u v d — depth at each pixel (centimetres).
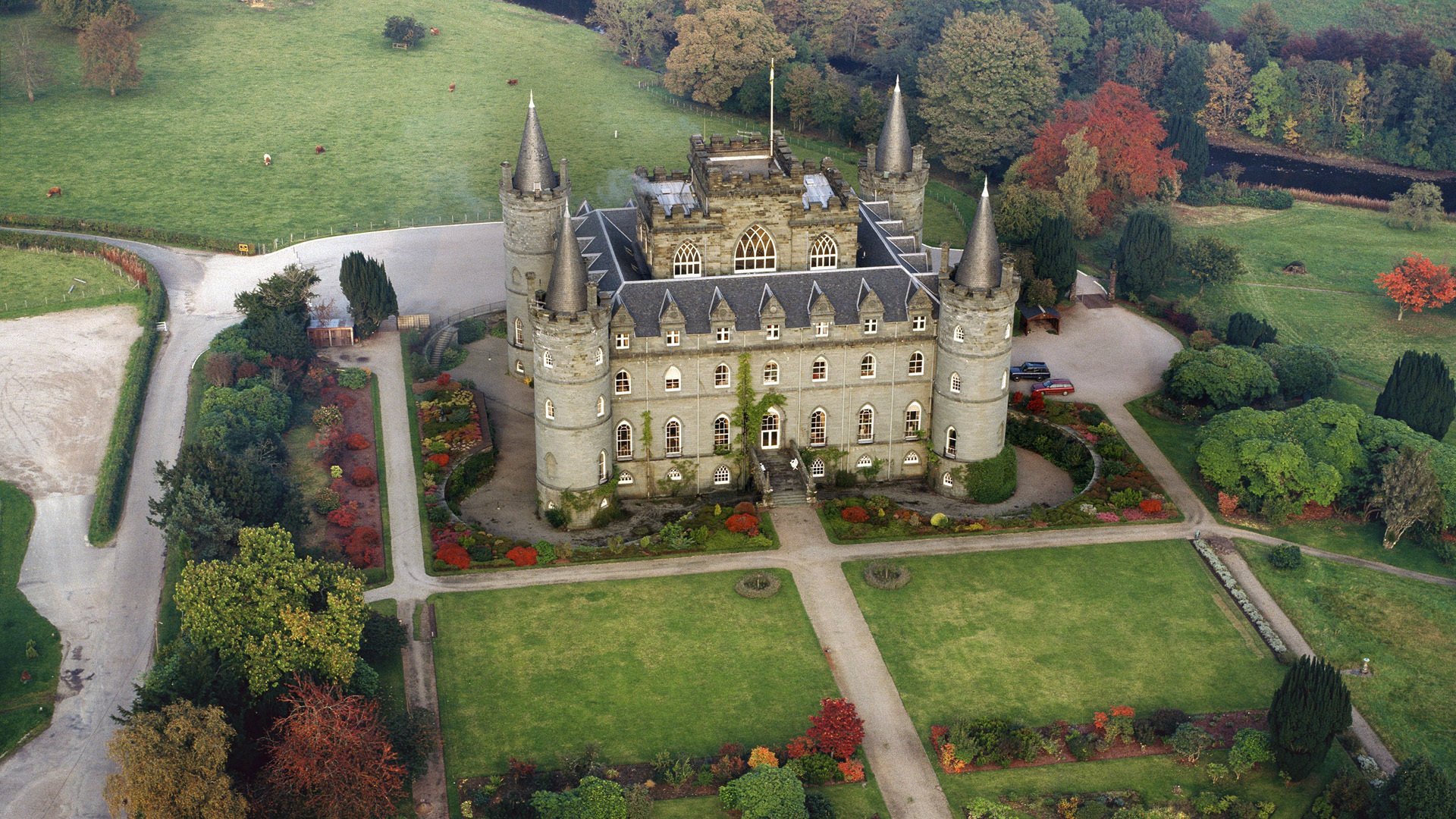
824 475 14488
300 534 13238
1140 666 11844
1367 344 18412
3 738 10769
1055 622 12381
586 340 13012
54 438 15025
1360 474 14175
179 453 14312
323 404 15838
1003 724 10838
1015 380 16650
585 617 12338
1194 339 17375
